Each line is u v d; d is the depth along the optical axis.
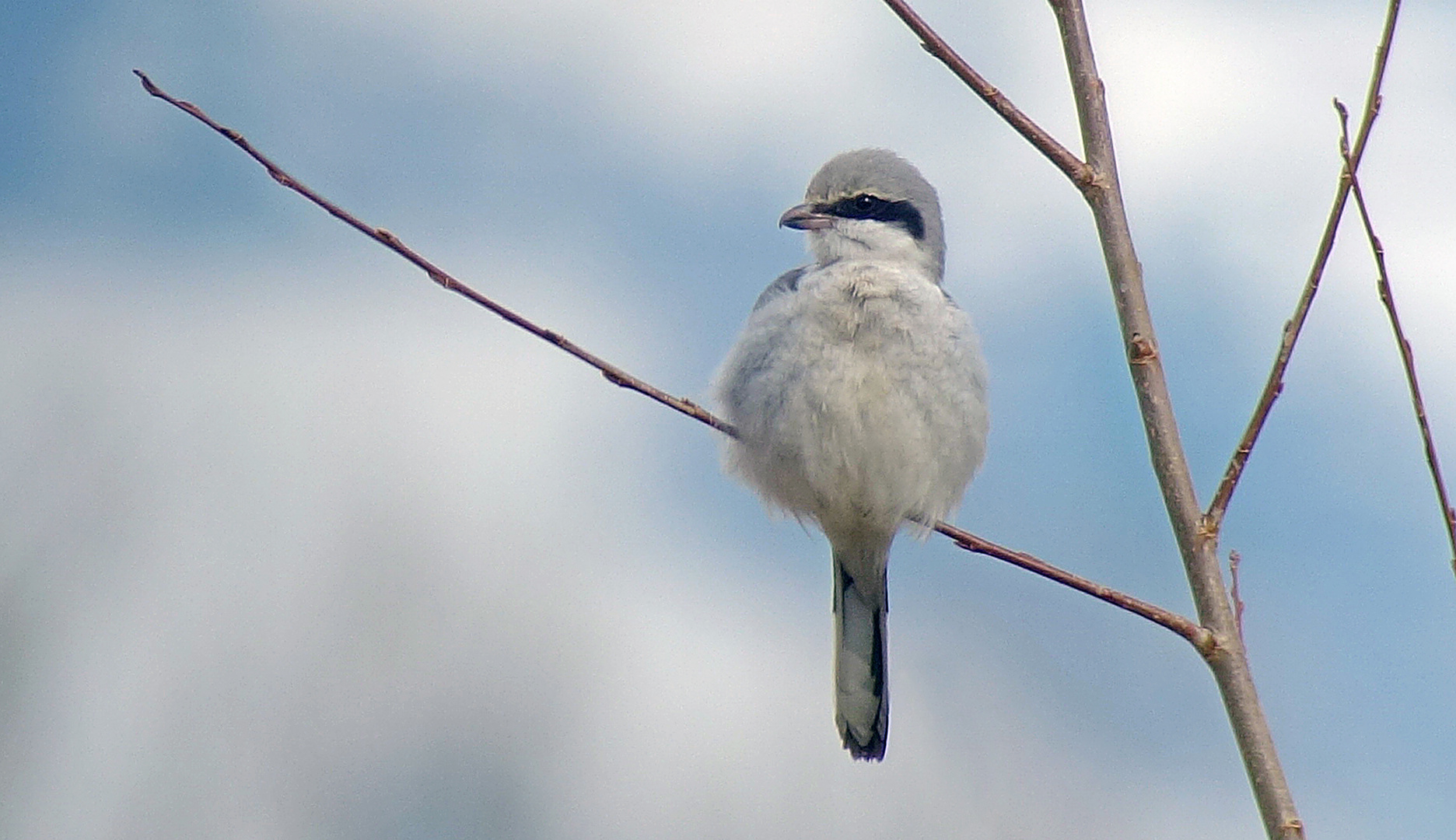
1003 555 6.60
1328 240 5.97
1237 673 5.81
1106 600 6.22
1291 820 5.48
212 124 7.82
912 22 6.26
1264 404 6.01
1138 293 6.16
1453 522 5.66
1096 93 6.33
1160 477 6.09
